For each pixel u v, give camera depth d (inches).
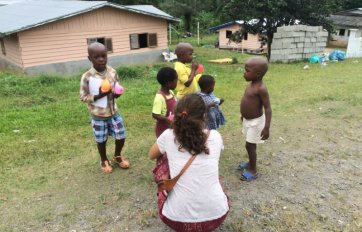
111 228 128.1
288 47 562.9
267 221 129.8
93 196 149.8
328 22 772.6
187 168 94.7
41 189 156.9
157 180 100.7
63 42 646.5
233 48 1352.1
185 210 95.8
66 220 133.3
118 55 736.3
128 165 174.6
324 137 211.3
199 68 164.4
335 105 279.7
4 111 305.9
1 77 505.0
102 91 151.9
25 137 226.4
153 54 796.6
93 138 222.5
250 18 732.7
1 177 169.0
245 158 184.7
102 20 690.8
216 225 99.3
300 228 125.7
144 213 136.5
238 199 144.6
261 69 141.3
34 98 368.5
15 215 137.0
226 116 260.7
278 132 221.0
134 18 742.5
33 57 616.4
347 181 157.9
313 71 458.0
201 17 1670.8
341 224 127.2
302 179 160.4
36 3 813.2
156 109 145.5
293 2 731.4
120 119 166.4
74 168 177.8
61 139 221.3
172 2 1499.8
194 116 94.7
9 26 611.2
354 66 495.5
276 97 314.0
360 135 213.2
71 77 538.3
